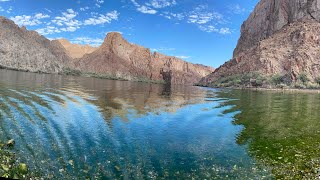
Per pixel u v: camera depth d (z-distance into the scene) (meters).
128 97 71.75
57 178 17.45
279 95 107.94
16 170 16.77
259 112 51.00
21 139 24.12
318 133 32.97
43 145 23.25
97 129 30.38
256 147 26.69
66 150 22.66
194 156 23.64
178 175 19.48
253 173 20.05
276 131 33.91
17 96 49.25
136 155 23.05
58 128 29.22
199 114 46.44
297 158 23.22
